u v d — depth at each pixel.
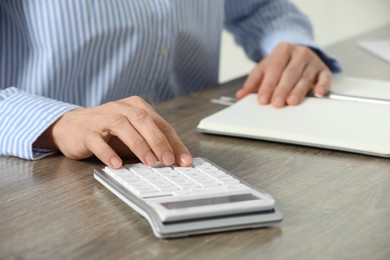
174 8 1.26
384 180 0.74
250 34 1.46
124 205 0.66
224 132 0.91
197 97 1.15
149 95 1.31
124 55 1.21
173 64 1.35
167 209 0.58
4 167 0.79
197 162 0.74
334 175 0.75
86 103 1.22
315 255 0.55
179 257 0.55
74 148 0.79
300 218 0.63
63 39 1.15
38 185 0.72
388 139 0.83
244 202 0.60
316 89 1.06
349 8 2.57
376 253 0.56
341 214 0.64
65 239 0.58
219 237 0.58
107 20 1.17
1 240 0.58
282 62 1.11
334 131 0.87
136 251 0.56
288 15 1.45
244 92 1.11
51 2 1.13
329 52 1.54
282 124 0.91
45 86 1.17
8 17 1.17
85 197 0.68
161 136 0.74
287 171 0.77
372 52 1.51
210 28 1.39
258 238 0.58
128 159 0.77
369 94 1.06
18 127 0.83
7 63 1.19
